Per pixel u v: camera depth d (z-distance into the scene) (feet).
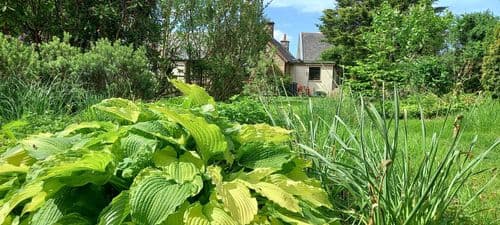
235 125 7.95
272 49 36.27
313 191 6.91
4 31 31.81
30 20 30.71
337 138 8.66
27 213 6.76
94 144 6.98
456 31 81.35
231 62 38.06
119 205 5.99
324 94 20.33
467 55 53.57
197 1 37.42
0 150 8.79
